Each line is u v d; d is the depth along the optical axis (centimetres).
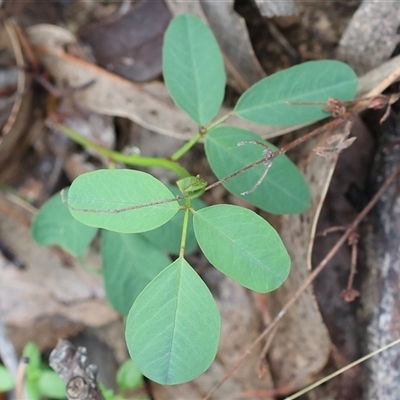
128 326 20
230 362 29
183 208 20
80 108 29
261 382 28
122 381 27
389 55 25
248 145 23
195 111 24
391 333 25
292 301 25
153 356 20
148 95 27
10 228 29
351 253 26
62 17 29
